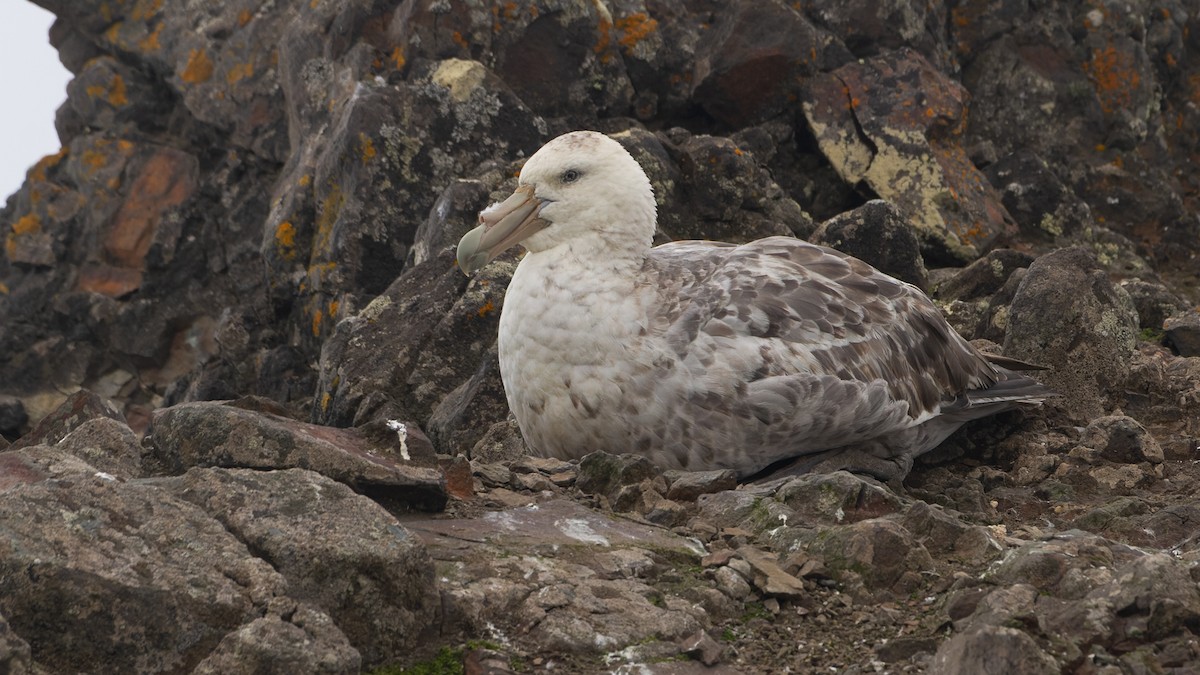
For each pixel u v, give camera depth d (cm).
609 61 1695
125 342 1919
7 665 587
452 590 729
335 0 1744
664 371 989
